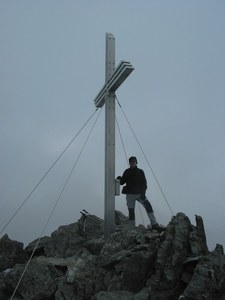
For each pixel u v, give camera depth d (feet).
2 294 35.94
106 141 45.42
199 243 33.99
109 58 47.83
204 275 29.14
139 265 32.96
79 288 34.12
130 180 43.73
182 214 36.37
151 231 42.65
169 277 30.66
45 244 45.09
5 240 44.68
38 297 33.99
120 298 30.71
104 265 35.78
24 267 36.86
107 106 46.37
